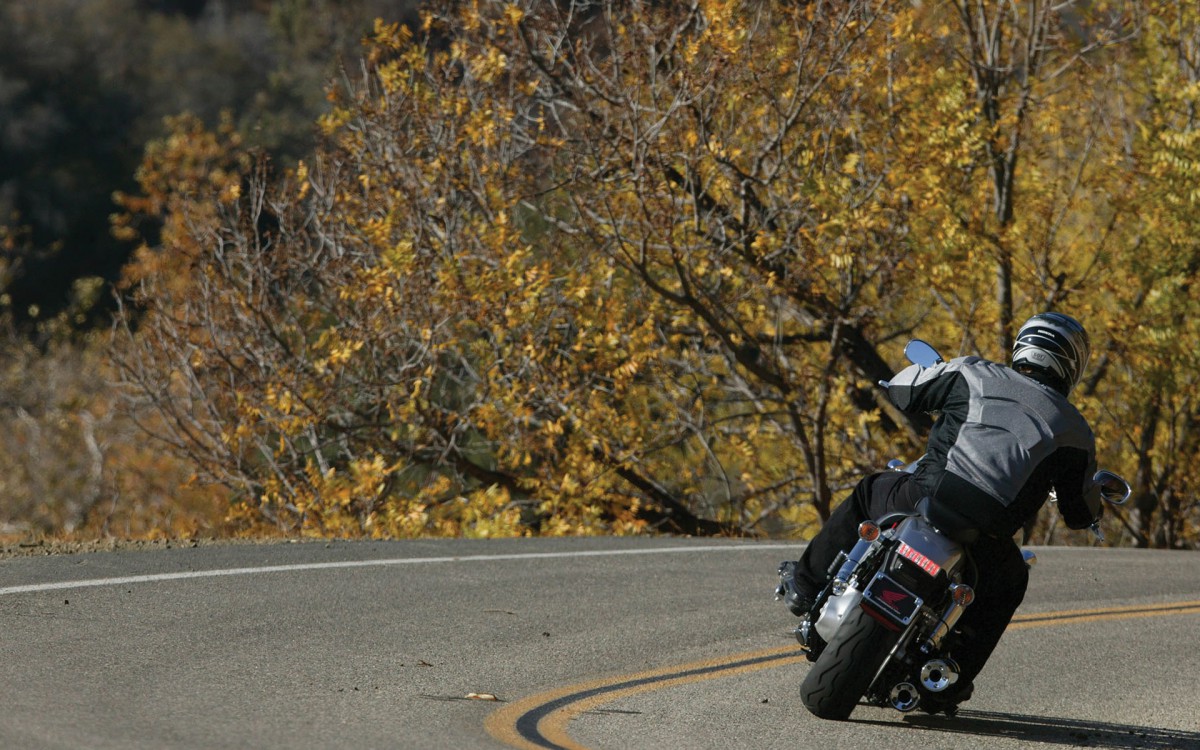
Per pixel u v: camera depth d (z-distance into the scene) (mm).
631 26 72750
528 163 79562
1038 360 21766
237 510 76625
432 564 35531
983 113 81125
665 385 84438
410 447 77938
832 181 71438
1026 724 22125
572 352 78438
